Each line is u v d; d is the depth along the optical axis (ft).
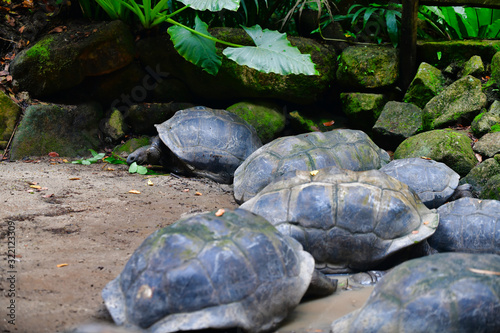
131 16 24.90
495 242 12.61
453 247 12.94
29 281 10.06
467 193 15.98
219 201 17.52
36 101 23.24
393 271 8.64
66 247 12.13
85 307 9.19
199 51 21.99
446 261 8.37
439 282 7.88
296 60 20.98
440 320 7.50
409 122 21.54
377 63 23.11
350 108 23.45
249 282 8.52
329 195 11.95
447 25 25.43
